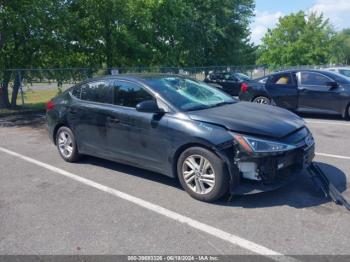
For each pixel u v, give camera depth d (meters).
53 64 15.16
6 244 3.42
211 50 34.97
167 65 26.36
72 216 3.97
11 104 13.55
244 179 4.12
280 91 10.60
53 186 4.96
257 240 3.34
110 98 5.37
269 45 47.28
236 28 34.81
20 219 3.94
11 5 12.05
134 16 20.95
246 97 11.49
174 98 4.74
